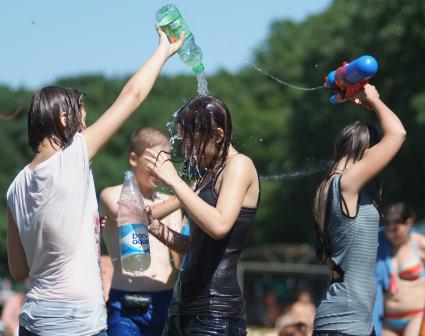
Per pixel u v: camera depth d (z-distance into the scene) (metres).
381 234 10.16
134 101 5.47
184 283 5.66
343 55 40.72
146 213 6.18
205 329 5.52
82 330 5.17
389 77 37.72
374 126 6.29
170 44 5.77
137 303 7.16
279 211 59.88
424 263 10.07
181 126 5.68
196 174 5.75
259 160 64.94
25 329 5.29
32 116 5.37
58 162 5.23
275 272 40.25
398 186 38.75
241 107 72.38
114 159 66.50
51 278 5.24
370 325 5.88
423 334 9.54
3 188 65.38
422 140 36.03
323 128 44.78
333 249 5.96
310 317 15.62
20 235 5.43
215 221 5.32
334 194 5.94
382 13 37.72
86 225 5.28
